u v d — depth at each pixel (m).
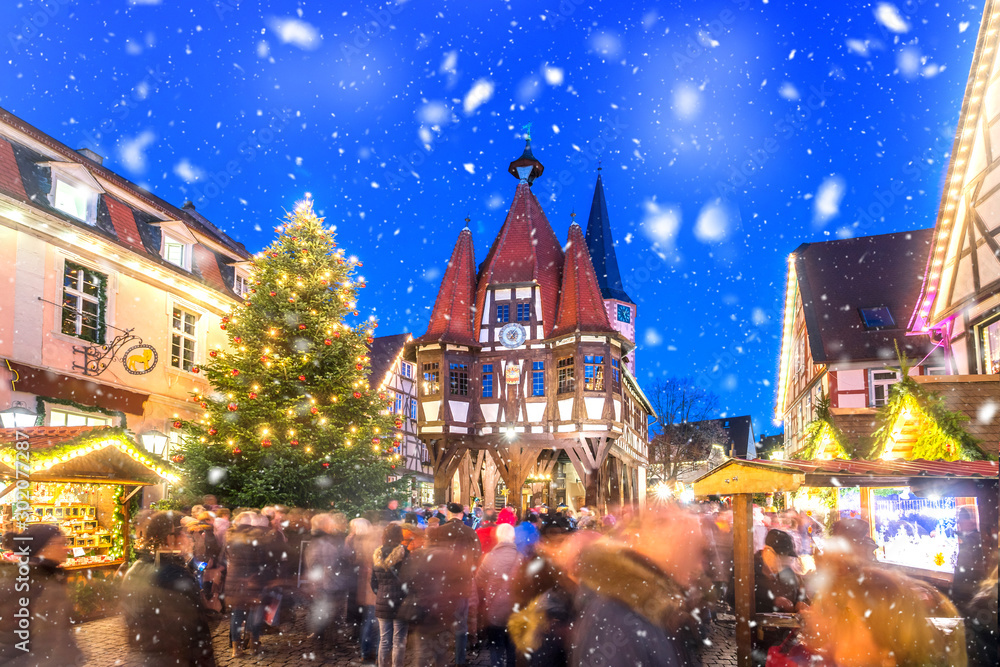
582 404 25.47
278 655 8.23
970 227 14.95
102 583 10.25
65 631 3.83
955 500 8.74
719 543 10.59
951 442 9.75
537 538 7.48
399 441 19.25
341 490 16.86
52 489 12.10
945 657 3.30
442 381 26.62
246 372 17.16
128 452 11.38
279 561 9.22
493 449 26.56
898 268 28.27
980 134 14.66
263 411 16.70
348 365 17.83
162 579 4.05
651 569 2.74
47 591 3.75
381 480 17.67
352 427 17.36
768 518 14.24
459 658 7.31
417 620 6.28
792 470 6.31
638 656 2.59
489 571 6.45
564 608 4.48
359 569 8.20
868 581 3.40
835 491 13.26
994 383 11.76
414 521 10.22
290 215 18.69
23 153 15.34
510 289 27.64
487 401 26.92
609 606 2.70
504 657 6.34
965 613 4.96
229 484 16.50
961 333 15.40
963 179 15.32
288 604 11.03
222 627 9.84
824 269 29.34
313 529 9.38
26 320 14.70
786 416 34.91
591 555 2.86
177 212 22.59
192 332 20.55
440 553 6.42
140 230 18.48
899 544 10.38
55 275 15.52
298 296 17.88
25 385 14.52
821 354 25.72
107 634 9.04
